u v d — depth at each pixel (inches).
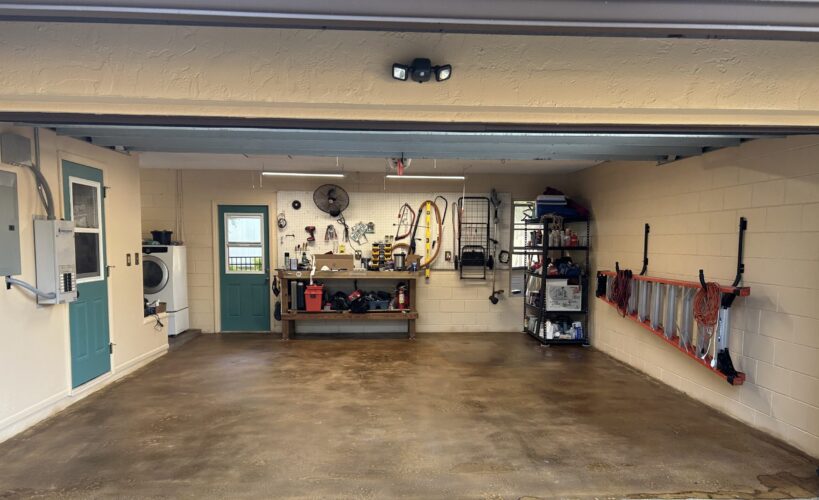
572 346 220.4
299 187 242.8
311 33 72.6
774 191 119.7
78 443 113.0
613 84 76.7
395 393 151.6
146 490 92.5
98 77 71.6
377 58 74.1
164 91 72.5
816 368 108.3
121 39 71.0
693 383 149.3
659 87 77.0
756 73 77.1
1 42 70.1
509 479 97.9
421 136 123.6
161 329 198.8
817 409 107.9
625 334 191.0
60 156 134.0
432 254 249.4
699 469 102.5
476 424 126.6
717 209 139.6
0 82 70.7
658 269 169.0
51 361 130.1
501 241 252.1
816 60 77.1
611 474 100.2
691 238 151.1
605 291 197.5
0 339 112.3
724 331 131.0
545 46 75.4
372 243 245.6
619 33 64.2
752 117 81.4
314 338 234.4
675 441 116.7
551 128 86.3
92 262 149.8
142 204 238.4
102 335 155.2
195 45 71.8
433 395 149.8
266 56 72.8
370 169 231.6
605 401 145.7
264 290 246.2
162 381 162.6
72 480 96.1
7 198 113.7
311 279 227.8
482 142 132.4
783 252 117.0
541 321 225.9
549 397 148.9
